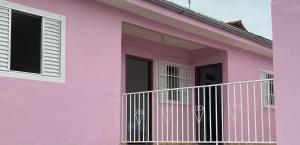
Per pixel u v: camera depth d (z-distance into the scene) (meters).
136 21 8.18
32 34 6.48
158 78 10.21
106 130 7.34
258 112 10.80
